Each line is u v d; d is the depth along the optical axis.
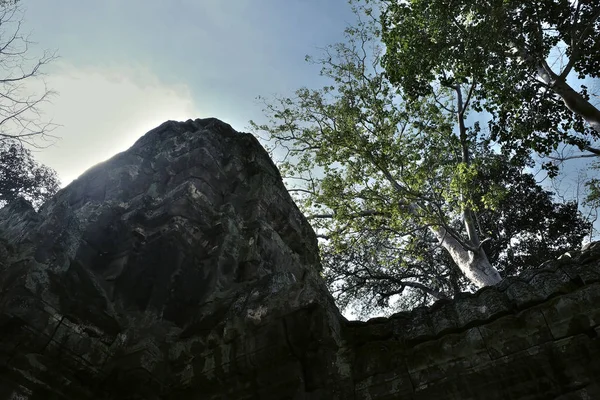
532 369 4.39
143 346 5.07
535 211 21.14
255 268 6.43
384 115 17.75
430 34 13.32
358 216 17.98
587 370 4.24
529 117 13.56
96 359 4.96
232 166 7.74
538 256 21.20
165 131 8.35
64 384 4.69
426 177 16.72
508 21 12.95
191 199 6.56
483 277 16.17
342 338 5.12
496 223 21.89
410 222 20.38
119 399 4.85
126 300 5.71
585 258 4.93
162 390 4.97
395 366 4.84
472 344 4.66
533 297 4.70
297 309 4.70
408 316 5.29
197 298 5.89
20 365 4.50
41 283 4.93
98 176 7.28
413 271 23.28
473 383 4.51
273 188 8.15
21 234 5.35
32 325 4.67
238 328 5.00
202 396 4.92
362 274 23.22
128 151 7.62
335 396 4.73
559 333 4.44
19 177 18.92
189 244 6.16
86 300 5.28
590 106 13.12
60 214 5.59
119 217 6.43
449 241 18.08
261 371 4.76
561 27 13.49
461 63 13.23
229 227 6.59
